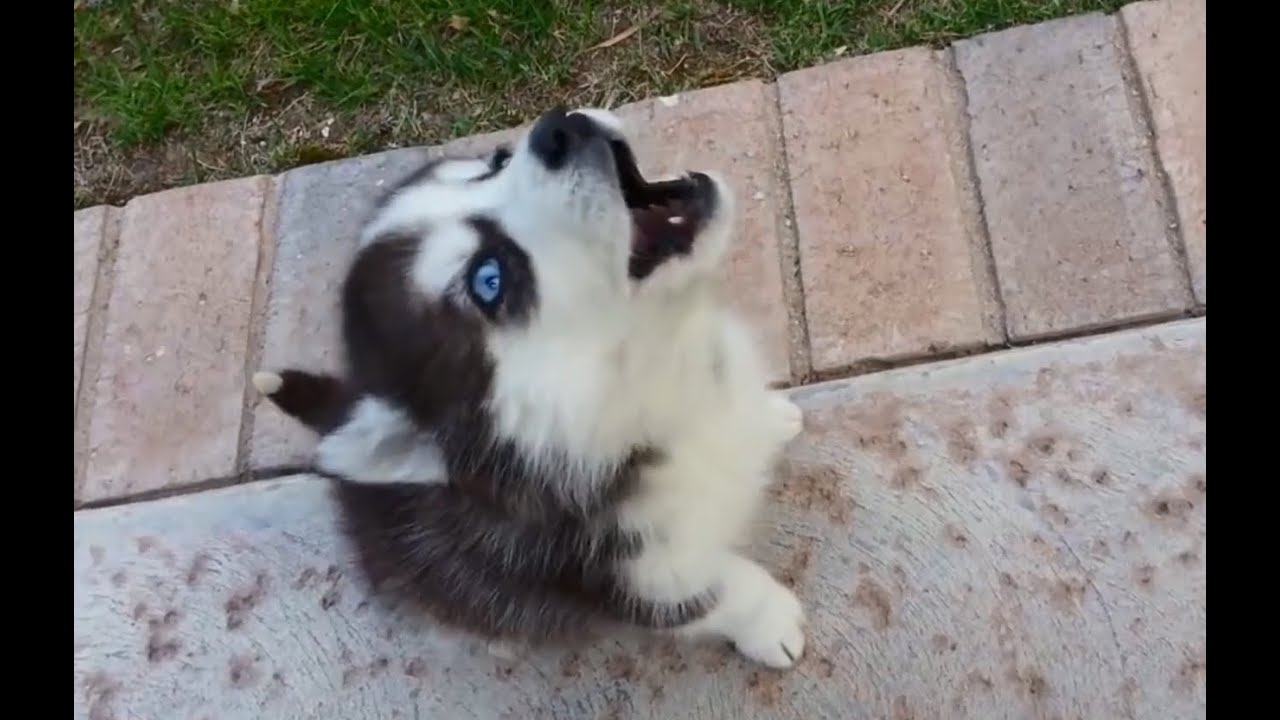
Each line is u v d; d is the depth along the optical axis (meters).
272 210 0.93
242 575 0.82
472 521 0.67
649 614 0.70
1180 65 0.84
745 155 0.88
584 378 0.61
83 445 0.88
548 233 0.60
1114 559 0.74
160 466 0.86
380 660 0.79
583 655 0.77
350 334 0.64
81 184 0.97
